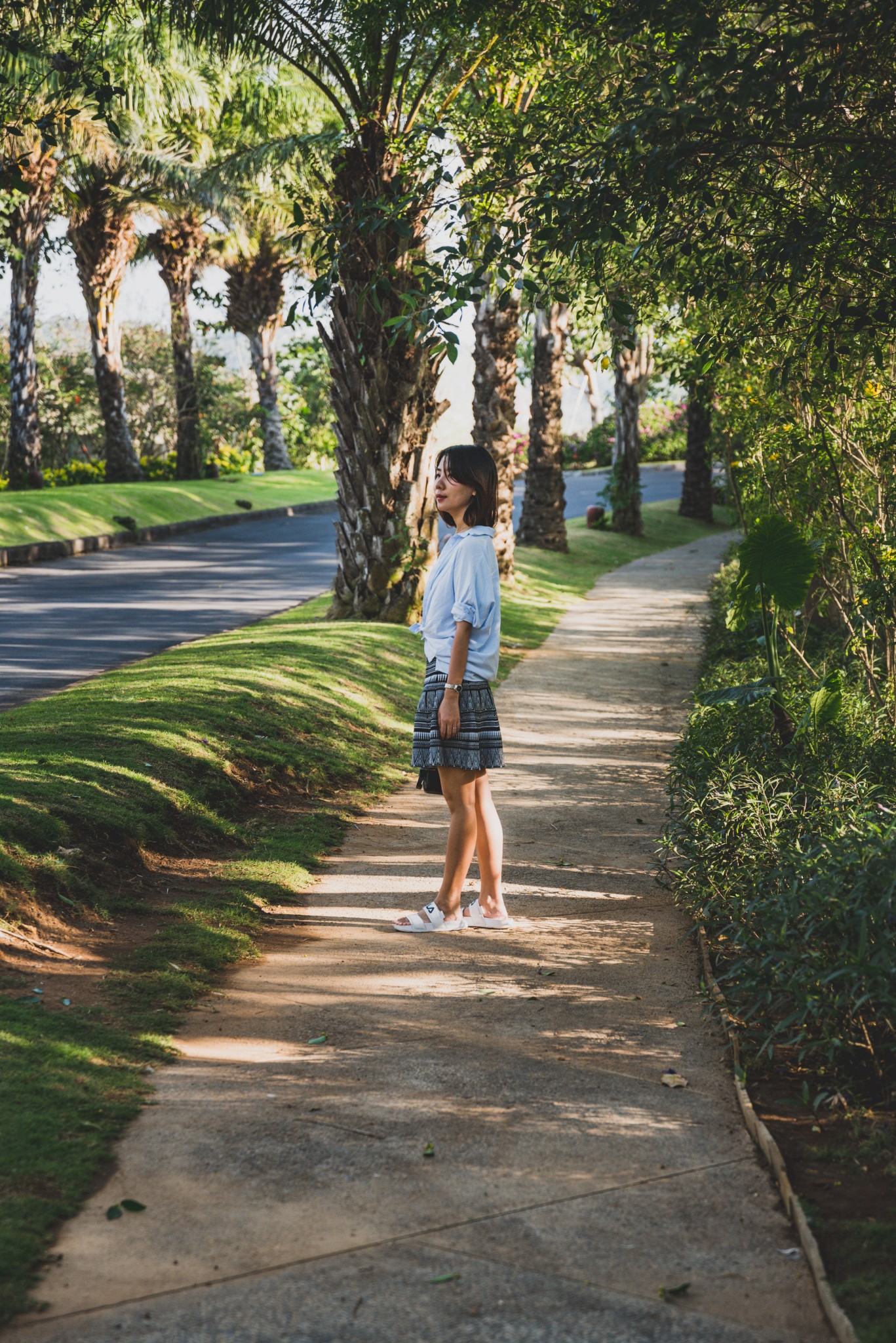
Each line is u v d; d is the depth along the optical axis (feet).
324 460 156.35
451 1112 10.25
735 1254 8.13
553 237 14.92
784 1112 10.47
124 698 26.07
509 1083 10.87
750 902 13.15
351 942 15.02
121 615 45.80
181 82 71.10
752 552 23.70
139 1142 9.53
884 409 24.27
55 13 23.03
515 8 25.71
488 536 15.12
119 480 105.50
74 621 43.86
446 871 15.51
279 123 73.46
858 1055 11.19
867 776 19.93
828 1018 10.89
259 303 129.70
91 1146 9.31
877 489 25.45
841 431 25.50
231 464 132.26
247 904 16.15
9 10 22.20
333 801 22.74
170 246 109.40
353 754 25.98
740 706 25.53
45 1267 7.75
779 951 11.35
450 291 15.12
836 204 15.56
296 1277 7.71
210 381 121.80
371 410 42.34
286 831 20.06
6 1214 8.19
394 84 39.34
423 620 15.55
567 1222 8.48
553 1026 12.32
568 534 92.22
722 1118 10.29
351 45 36.58
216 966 13.89
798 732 22.93
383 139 38.09
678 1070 11.29
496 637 15.24
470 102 37.47
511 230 15.47
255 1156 9.36
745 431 30.78
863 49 13.85
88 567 63.21
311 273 83.51
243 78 70.54
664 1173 9.26
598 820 21.54
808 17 13.76
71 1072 10.50
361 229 16.37
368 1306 7.39
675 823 17.92
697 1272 7.89
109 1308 7.32
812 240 15.25
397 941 15.07
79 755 20.38
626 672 39.91
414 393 42.47
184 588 54.95
